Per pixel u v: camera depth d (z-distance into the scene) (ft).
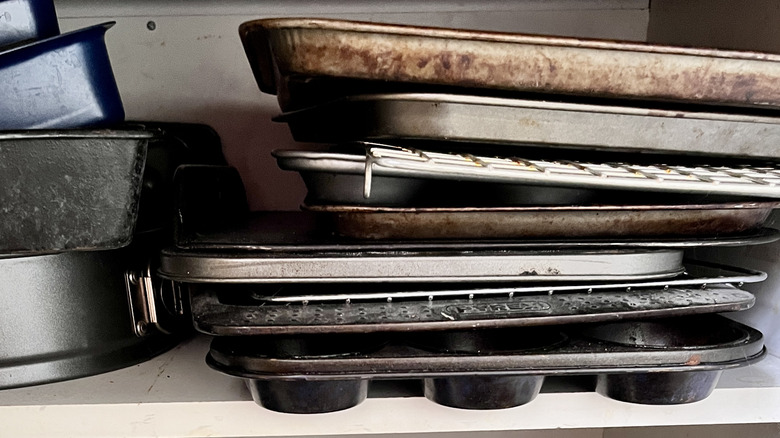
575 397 1.66
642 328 1.80
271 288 1.72
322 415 1.60
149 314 1.89
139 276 1.87
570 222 1.67
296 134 2.21
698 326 1.86
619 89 1.57
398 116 1.52
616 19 2.72
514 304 1.61
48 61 1.47
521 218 1.65
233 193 2.53
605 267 1.63
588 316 1.55
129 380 1.76
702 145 1.69
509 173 1.50
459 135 1.54
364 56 1.43
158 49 2.64
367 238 1.65
